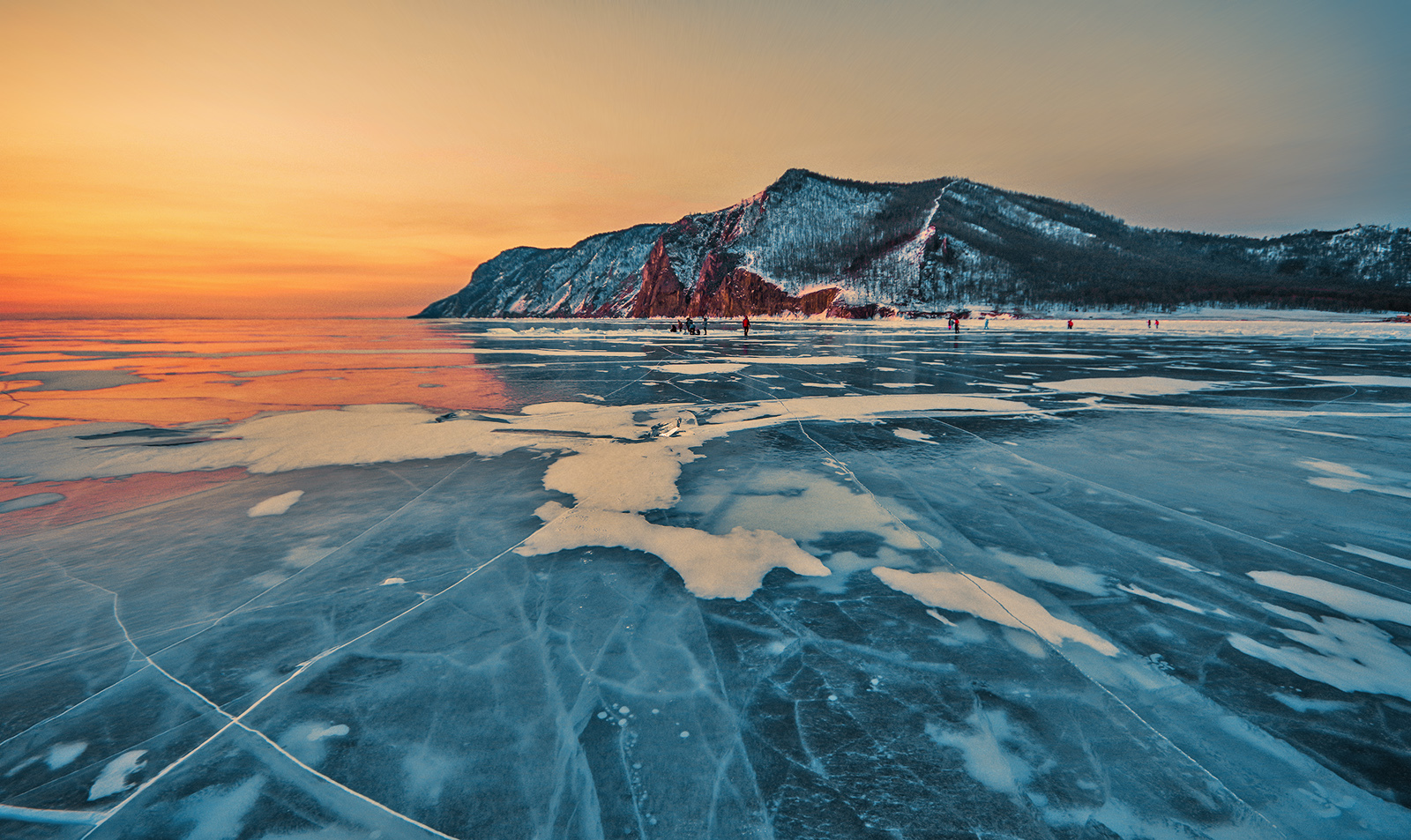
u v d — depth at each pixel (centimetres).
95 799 181
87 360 1928
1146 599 299
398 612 293
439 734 207
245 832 168
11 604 302
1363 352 1908
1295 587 310
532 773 189
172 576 335
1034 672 238
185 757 198
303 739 205
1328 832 161
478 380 1309
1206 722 206
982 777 184
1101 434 705
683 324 5200
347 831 168
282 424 780
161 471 555
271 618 288
